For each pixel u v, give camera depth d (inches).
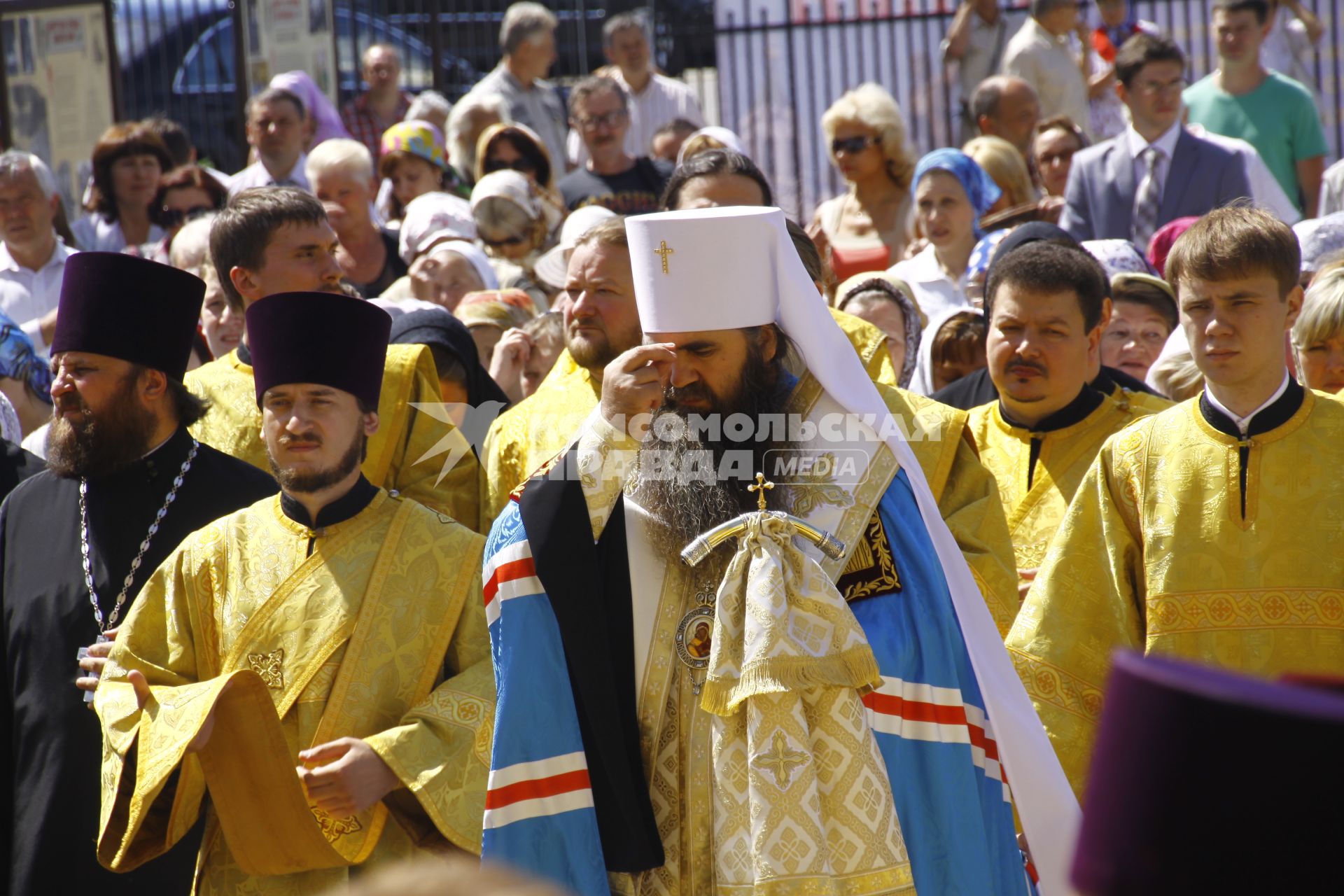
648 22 1381.6
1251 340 466.9
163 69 1514.5
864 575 421.7
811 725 394.6
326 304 466.3
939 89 1348.4
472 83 1563.7
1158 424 489.7
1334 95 1302.9
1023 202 993.5
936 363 751.7
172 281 535.5
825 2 1370.6
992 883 411.2
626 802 397.1
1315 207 1145.4
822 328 428.5
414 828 446.0
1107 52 1275.8
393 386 585.3
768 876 379.9
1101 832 173.2
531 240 979.3
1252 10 1131.3
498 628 414.9
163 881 498.0
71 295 531.2
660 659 412.2
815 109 1381.6
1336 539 458.9
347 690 450.0
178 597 475.5
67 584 520.1
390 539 467.5
